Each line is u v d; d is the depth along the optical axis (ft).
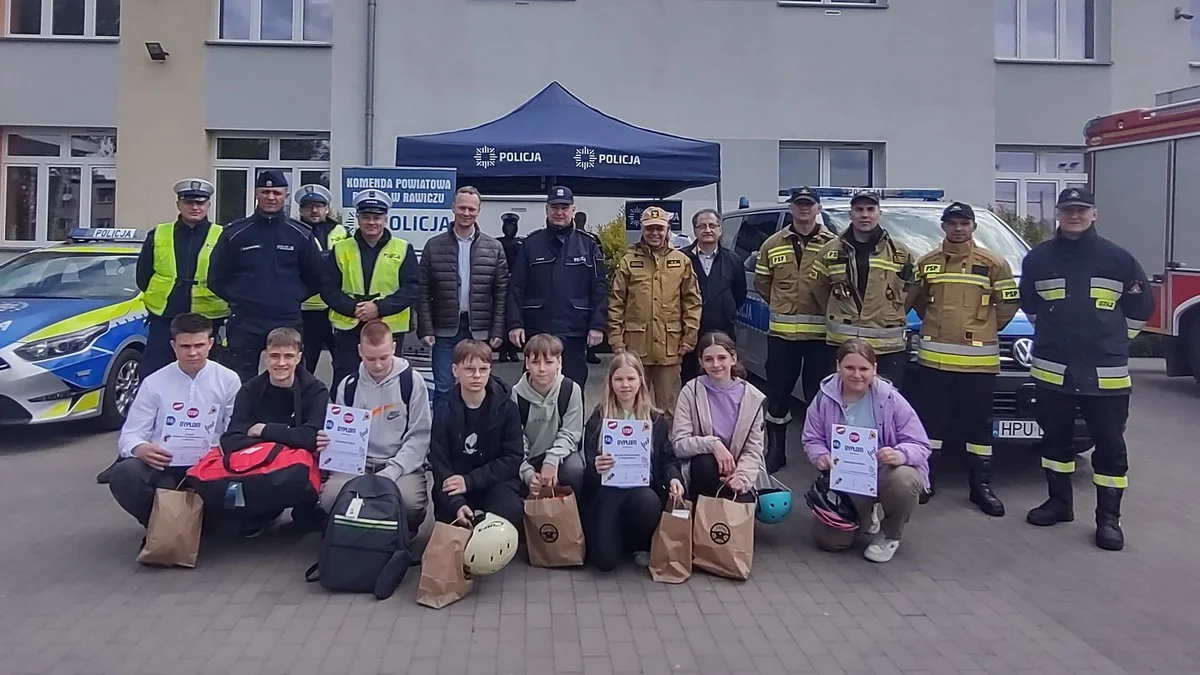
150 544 16.37
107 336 27.20
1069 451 19.98
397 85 48.57
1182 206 35.55
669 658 13.35
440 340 23.29
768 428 24.36
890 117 50.80
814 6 50.11
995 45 52.42
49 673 12.61
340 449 17.07
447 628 14.28
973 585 16.48
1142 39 53.36
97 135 52.80
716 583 16.46
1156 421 31.24
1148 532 19.56
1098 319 18.78
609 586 16.20
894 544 17.76
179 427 17.47
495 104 48.91
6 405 24.49
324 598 15.42
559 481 17.35
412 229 26.27
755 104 50.01
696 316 22.43
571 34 49.11
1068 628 14.62
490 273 23.24
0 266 30.91
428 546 15.43
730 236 33.50
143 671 12.72
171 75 49.96
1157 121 36.52
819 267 22.30
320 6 51.03
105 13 52.26
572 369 22.58
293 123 50.03
